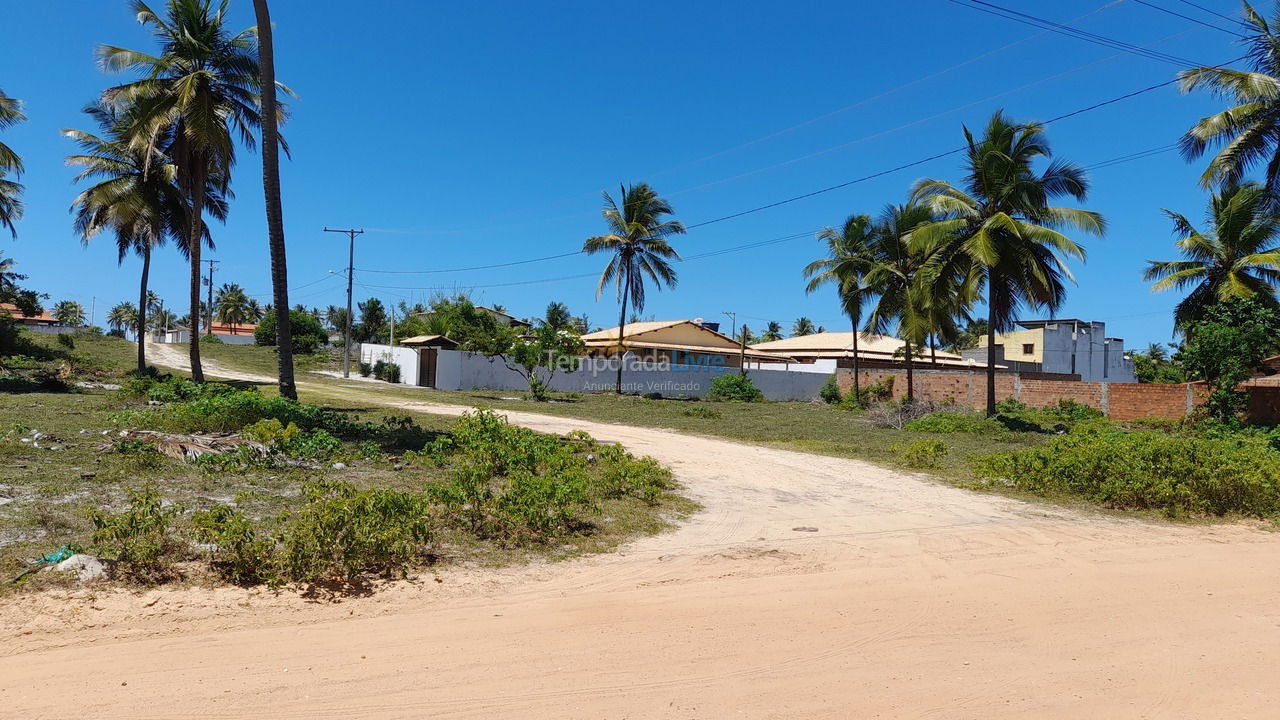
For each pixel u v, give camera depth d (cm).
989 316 2223
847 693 386
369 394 2830
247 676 380
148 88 2028
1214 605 562
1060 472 1085
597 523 785
